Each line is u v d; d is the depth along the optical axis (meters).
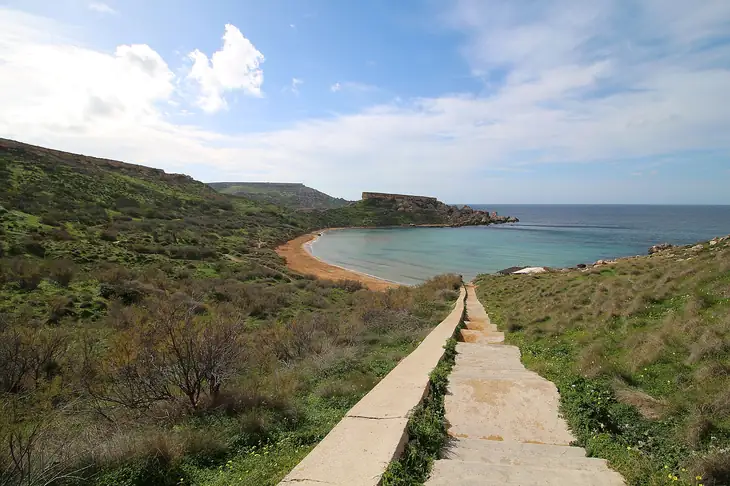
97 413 5.47
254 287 23.94
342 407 5.41
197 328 6.20
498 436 4.27
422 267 46.50
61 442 3.99
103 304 15.77
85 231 30.17
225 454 4.09
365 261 51.12
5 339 7.59
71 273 18.02
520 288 21.23
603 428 4.33
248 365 7.68
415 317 13.59
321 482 2.90
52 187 41.03
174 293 19.31
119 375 5.93
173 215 50.12
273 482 3.28
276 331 10.52
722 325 6.45
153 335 6.20
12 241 21.72
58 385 6.67
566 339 9.14
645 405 4.89
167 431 4.43
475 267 46.28
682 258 16.31
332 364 7.65
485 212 143.38
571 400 4.95
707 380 5.16
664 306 9.06
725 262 9.90
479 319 14.70
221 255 35.38
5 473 3.36
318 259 51.62
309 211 123.25
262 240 56.72
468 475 3.19
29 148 54.44
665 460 3.70
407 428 3.95
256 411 5.04
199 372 5.66
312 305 21.44
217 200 77.81
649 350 6.48
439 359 7.20
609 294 11.72
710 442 3.90
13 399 6.01
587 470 3.33
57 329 10.10
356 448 3.48
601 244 64.31
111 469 3.68
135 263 25.31
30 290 15.44
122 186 55.72
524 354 8.23
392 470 3.06
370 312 13.89
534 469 3.30
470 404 5.11
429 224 128.88
